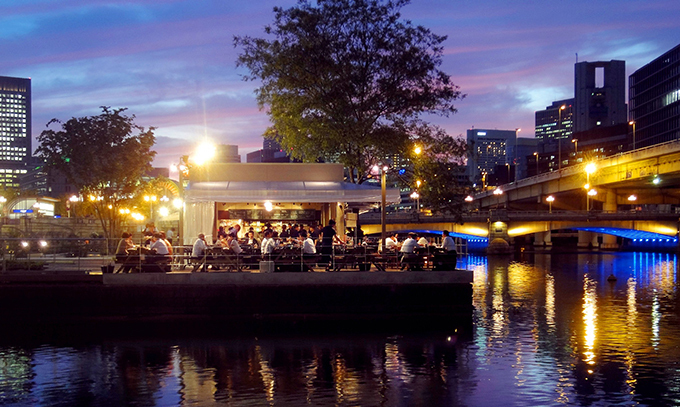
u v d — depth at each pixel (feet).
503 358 67.00
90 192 188.85
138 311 87.45
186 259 97.45
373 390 55.26
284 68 127.24
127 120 186.60
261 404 51.65
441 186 126.21
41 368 63.31
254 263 90.12
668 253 348.59
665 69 551.59
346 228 120.26
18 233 215.51
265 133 142.00
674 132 537.24
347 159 126.72
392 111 130.72
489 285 154.71
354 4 127.44
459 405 51.08
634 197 369.71
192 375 60.44
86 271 91.61
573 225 336.70
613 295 131.95
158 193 210.59
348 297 88.48
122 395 54.34
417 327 83.87
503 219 329.93
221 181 108.37
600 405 51.13
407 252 92.79
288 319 87.04
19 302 87.66
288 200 96.89
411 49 127.54
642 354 69.26
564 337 79.00
